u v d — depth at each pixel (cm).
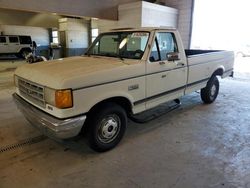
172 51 387
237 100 573
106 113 297
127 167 275
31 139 347
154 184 243
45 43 2136
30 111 290
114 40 381
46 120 262
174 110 489
